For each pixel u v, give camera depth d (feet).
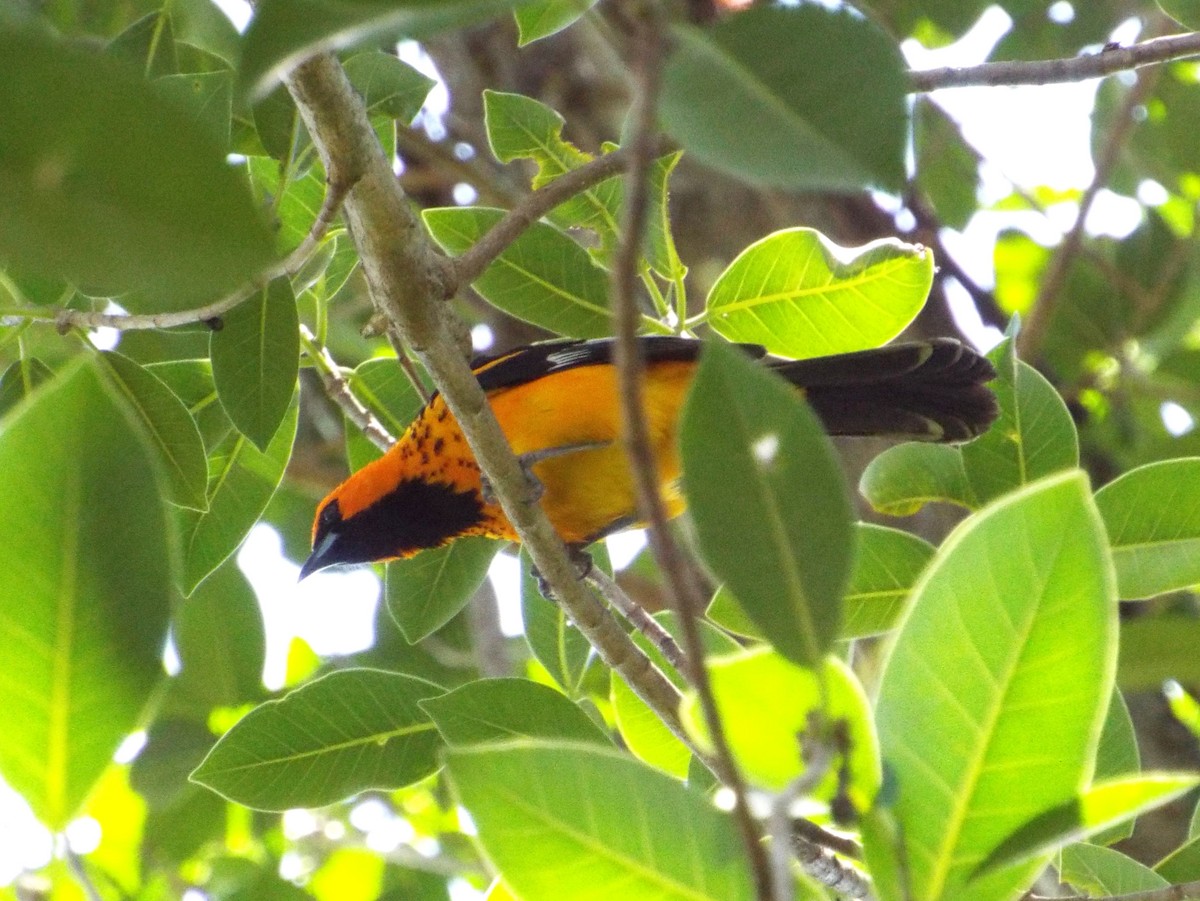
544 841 15.70
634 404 12.07
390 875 47.57
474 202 54.75
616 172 25.50
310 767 27.58
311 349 32.68
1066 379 50.03
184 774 42.34
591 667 45.03
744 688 16.03
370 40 11.98
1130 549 26.61
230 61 30.89
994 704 15.53
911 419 32.04
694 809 15.60
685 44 11.71
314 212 29.01
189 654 42.63
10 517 11.87
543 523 23.75
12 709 12.64
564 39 49.83
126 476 11.88
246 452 30.89
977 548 15.43
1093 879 24.75
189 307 25.05
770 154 11.71
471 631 46.29
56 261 9.56
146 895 42.80
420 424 32.89
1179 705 45.85
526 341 51.31
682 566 12.26
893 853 15.44
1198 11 30.32
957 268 48.24
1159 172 53.67
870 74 11.87
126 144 9.07
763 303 30.48
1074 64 25.94
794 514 13.21
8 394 26.25
